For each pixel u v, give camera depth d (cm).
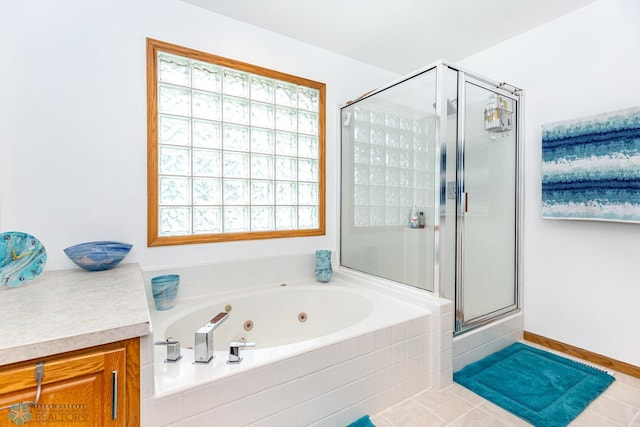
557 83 209
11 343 74
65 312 97
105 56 167
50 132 155
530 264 226
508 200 224
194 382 103
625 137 172
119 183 172
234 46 206
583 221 198
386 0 189
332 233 255
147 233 180
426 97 189
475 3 192
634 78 175
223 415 108
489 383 169
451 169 187
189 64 193
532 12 202
